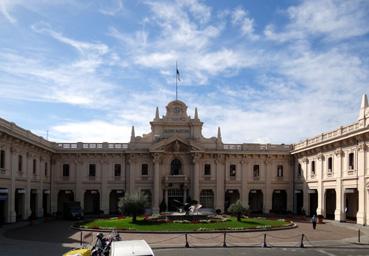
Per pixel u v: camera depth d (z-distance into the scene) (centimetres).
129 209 4859
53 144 7306
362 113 5084
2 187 5075
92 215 7025
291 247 3369
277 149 7556
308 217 6494
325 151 6206
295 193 7319
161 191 7256
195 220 4991
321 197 6288
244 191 7475
